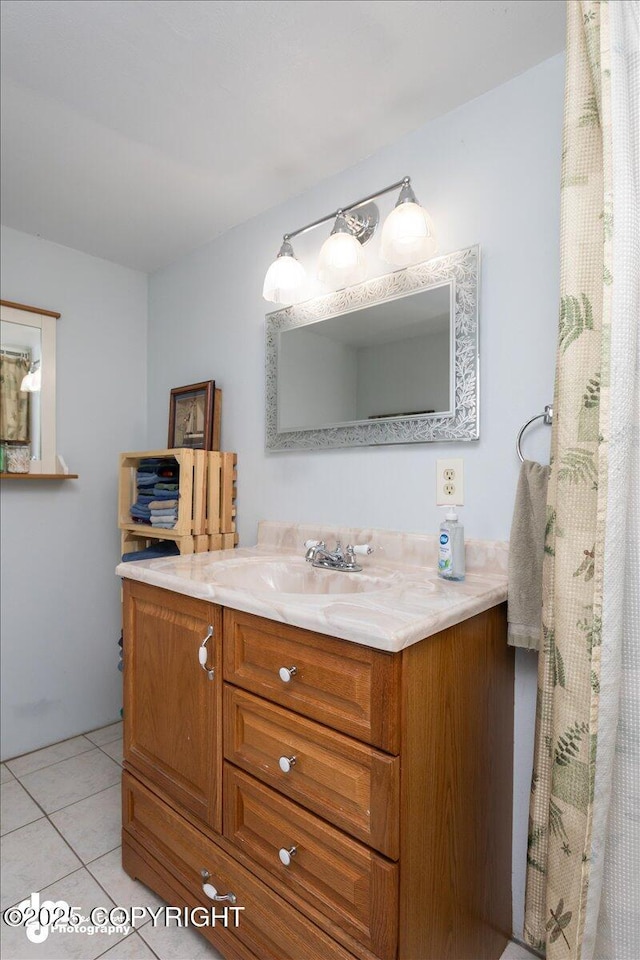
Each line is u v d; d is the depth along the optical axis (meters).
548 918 0.94
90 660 2.28
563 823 0.92
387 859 0.84
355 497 1.57
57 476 2.04
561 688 0.93
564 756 0.92
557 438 0.98
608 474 0.85
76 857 1.52
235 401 1.99
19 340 2.04
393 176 1.49
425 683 0.90
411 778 0.86
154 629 1.35
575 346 0.95
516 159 1.24
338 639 0.91
